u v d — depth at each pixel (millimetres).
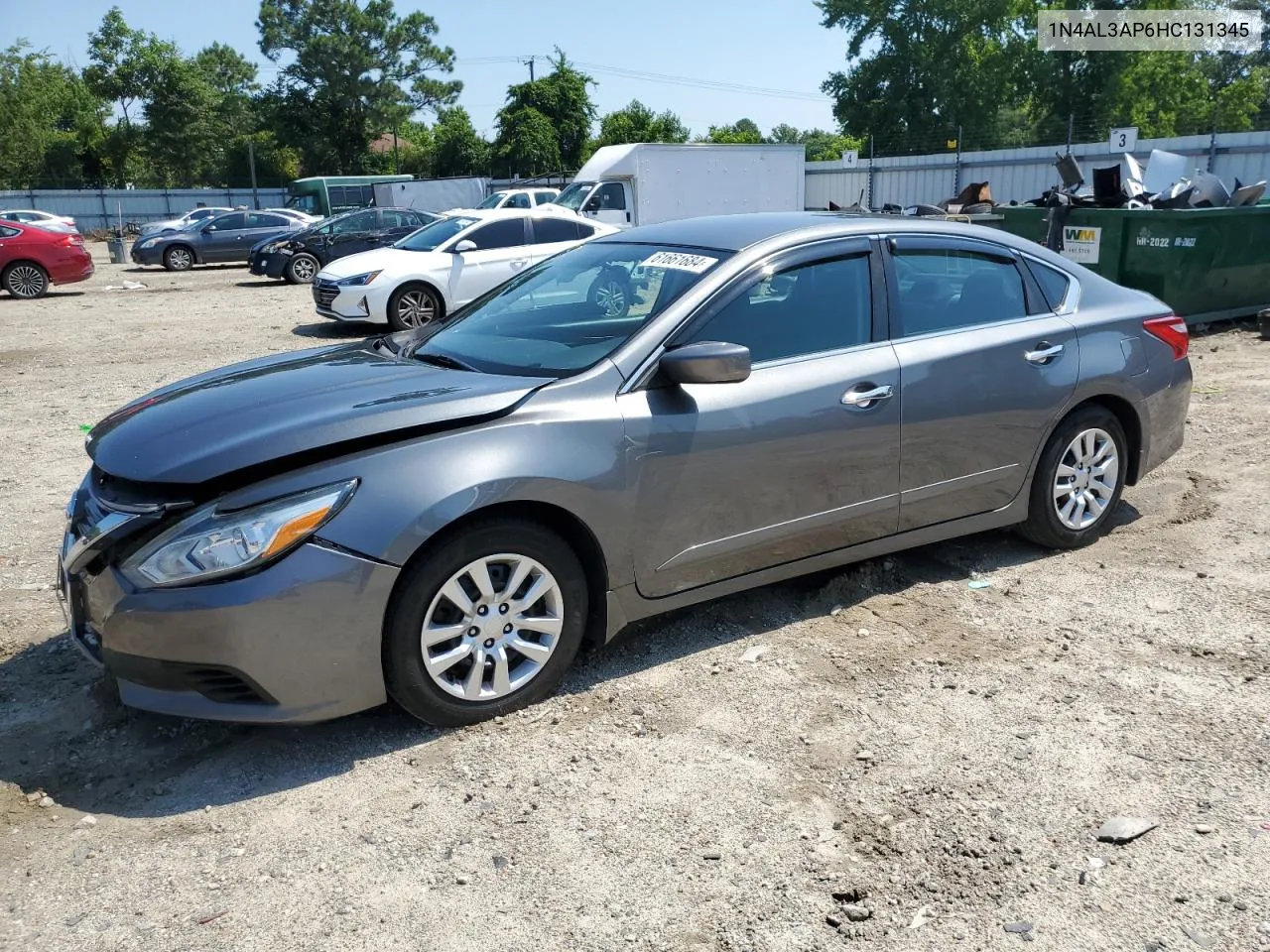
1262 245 10648
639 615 3766
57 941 2553
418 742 3412
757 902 2637
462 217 14500
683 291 3883
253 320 15547
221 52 77688
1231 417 7434
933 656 3932
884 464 4172
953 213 16359
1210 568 4699
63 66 75812
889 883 2693
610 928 2561
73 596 3424
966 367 4340
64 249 19844
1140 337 4957
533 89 61469
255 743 3445
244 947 2525
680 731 3453
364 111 70438
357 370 3949
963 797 3043
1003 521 4656
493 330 4227
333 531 3100
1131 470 5113
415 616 3244
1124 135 23516
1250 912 2543
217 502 3123
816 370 3992
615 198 23859
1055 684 3697
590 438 3502
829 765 3232
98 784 3242
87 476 3664
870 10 45469
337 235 22516
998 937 2492
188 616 3012
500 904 2654
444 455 3277
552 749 3354
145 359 11812
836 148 50969
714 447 3738
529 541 3422
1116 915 2549
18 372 10992
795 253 4098
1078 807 2980
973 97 44531
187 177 70500
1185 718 3441
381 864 2822
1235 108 43344
